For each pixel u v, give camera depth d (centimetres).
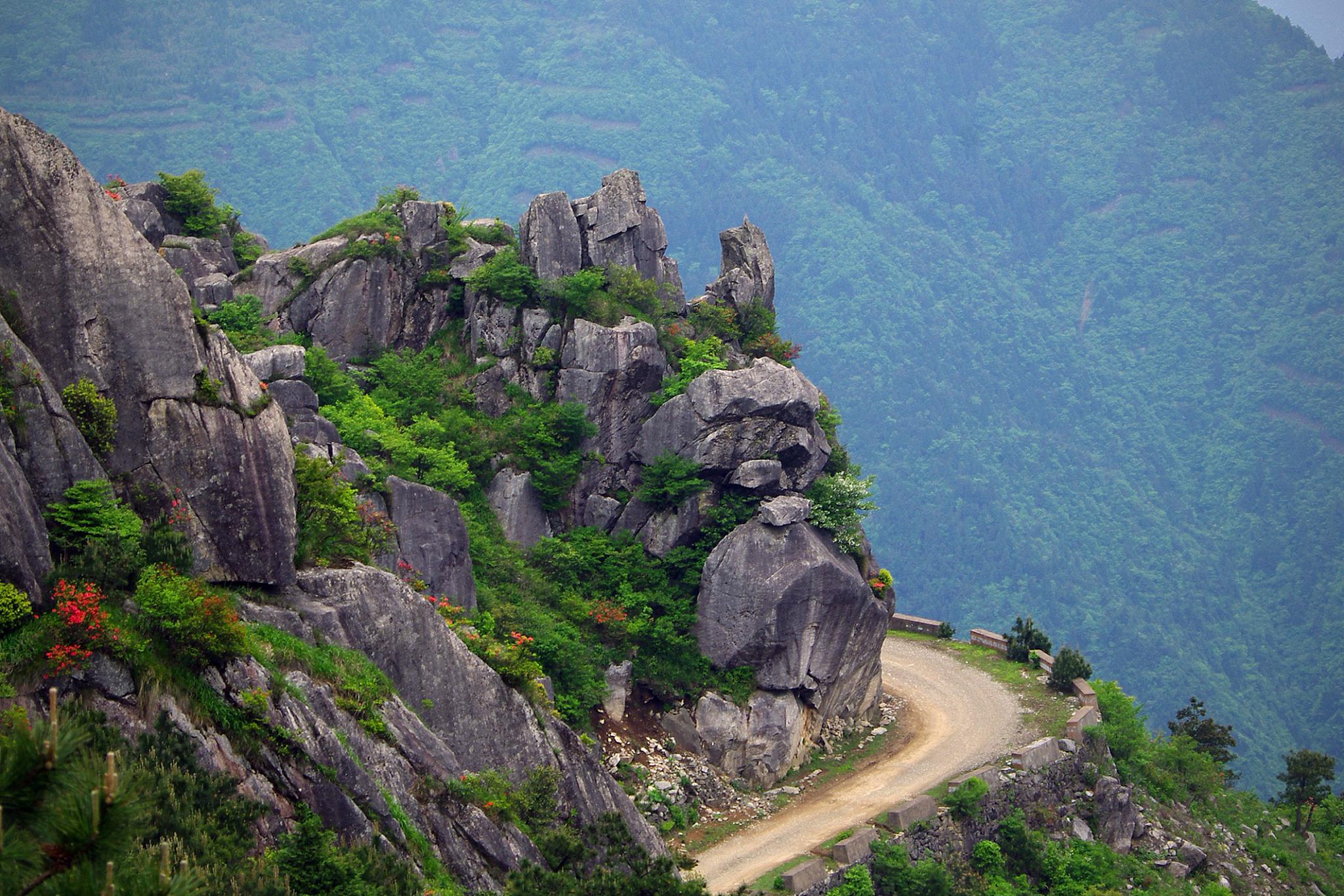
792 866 4544
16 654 2742
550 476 5484
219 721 2969
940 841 4984
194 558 3272
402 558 4594
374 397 5578
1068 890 5156
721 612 5369
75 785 1609
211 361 3372
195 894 1714
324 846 2877
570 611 5203
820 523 5609
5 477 2864
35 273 3131
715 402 5547
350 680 3366
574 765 4003
